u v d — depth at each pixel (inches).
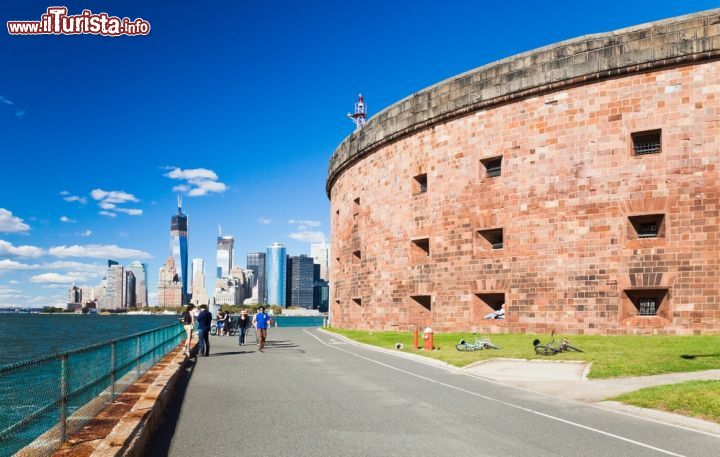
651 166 1128.2
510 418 453.4
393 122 1627.7
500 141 1330.0
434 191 1480.1
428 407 495.8
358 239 1867.6
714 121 1080.2
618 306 1135.6
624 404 512.4
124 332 5073.8
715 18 1082.1
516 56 1314.0
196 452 338.6
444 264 1429.6
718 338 982.4
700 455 350.6
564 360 821.9
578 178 1204.5
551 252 1224.8
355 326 1894.7
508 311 1278.3
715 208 1065.5
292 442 364.5
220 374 722.8
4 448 245.8
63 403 317.7
